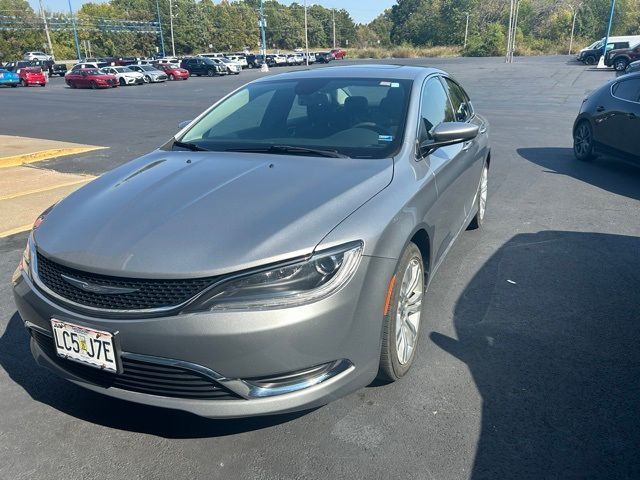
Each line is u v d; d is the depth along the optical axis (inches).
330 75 163.8
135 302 91.7
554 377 123.3
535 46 2851.9
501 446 102.0
